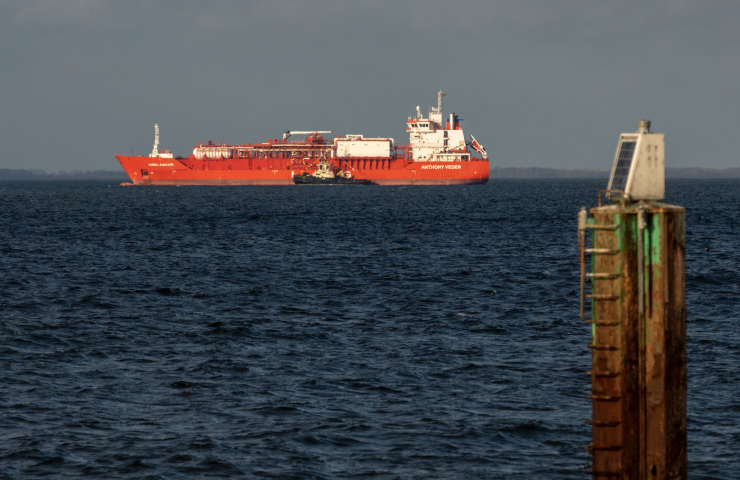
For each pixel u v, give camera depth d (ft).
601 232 191.72
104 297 602.03
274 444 285.84
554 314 531.50
